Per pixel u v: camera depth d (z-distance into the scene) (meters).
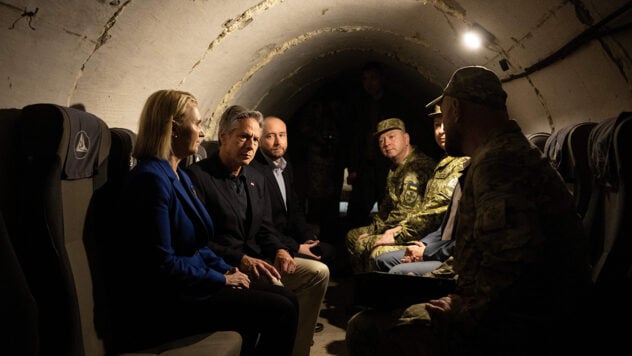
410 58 4.25
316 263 2.57
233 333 1.73
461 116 1.61
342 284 4.30
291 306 1.85
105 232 1.62
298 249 2.80
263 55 3.49
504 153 1.43
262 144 2.97
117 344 1.61
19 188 1.26
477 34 2.77
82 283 1.42
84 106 1.93
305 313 2.55
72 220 1.39
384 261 2.83
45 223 1.23
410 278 1.63
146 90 2.36
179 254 1.74
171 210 1.69
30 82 1.54
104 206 1.62
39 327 1.25
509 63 2.79
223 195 2.23
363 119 4.80
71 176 1.34
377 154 4.72
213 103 3.37
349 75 5.56
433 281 1.61
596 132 1.65
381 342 1.57
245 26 2.78
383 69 5.12
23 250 1.23
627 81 1.91
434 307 1.43
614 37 1.83
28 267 1.24
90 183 1.52
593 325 1.42
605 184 1.60
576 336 1.40
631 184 1.38
